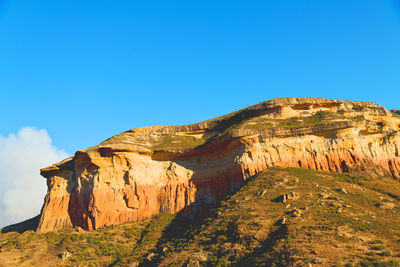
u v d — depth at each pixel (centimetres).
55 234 8288
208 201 8562
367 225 5353
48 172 9669
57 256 7281
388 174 8394
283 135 8394
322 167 8181
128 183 8750
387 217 5753
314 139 8462
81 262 7012
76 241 7806
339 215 5691
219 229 6069
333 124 8475
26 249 7650
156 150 9231
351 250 4669
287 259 4644
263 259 4825
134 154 9019
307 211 5903
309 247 4809
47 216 8912
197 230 6531
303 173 7612
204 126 10238
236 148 8481
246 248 5272
